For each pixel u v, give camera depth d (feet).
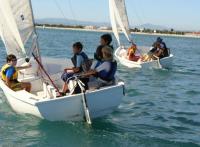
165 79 56.54
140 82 52.80
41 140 26.78
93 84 30.53
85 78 29.76
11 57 33.47
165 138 28.02
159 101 40.73
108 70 30.14
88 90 29.40
